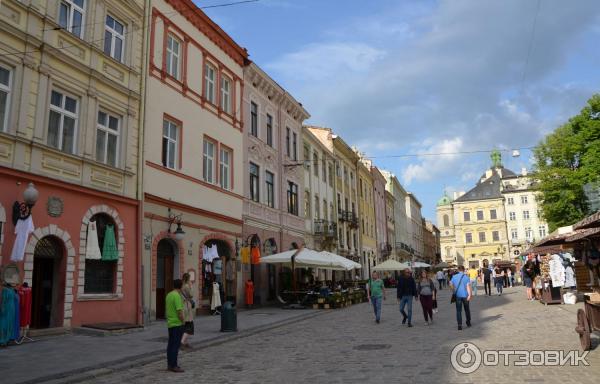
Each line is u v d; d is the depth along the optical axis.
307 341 13.48
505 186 105.19
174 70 21.75
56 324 14.61
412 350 11.00
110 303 16.42
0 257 12.86
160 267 19.84
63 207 14.99
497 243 105.06
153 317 18.38
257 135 29.59
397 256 76.25
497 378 7.88
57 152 14.88
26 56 14.18
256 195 28.97
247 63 28.20
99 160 16.91
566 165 40.41
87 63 16.48
